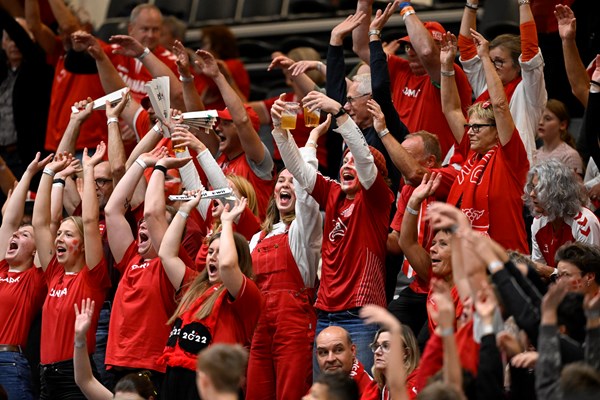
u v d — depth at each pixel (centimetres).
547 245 1542
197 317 1500
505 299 1127
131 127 2064
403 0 1883
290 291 1625
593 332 1100
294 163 1600
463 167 1598
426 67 1862
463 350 1145
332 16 2819
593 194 1650
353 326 1572
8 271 1806
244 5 2939
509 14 2347
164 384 1497
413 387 1380
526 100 1694
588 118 1633
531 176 1515
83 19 2562
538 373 1059
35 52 2398
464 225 1153
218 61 2164
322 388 1248
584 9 2039
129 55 2017
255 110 2272
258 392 1611
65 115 2306
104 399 1569
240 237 1540
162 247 1598
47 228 1772
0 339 1767
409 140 1702
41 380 1694
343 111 1563
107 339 1716
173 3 3000
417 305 1603
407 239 1542
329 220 1612
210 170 1702
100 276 1695
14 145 2416
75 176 1984
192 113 1750
